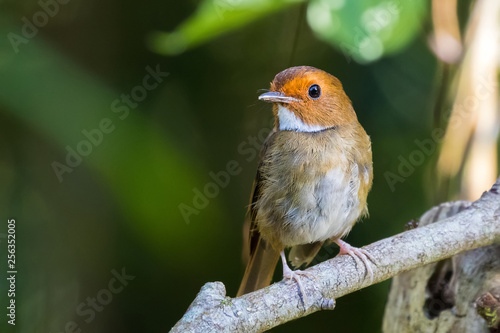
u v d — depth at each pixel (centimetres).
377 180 1151
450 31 938
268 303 676
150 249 1045
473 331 771
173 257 1070
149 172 986
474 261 791
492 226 745
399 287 853
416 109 1149
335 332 1159
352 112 884
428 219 859
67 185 1105
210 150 1159
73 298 1100
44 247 1095
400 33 755
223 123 1170
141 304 1120
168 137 1021
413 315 832
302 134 849
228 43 1169
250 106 1172
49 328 1080
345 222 844
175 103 1154
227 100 1174
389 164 1148
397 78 1156
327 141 836
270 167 851
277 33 1164
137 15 1143
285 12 1156
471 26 931
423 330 821
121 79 1130
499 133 959
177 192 993
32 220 1097
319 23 738
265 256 919
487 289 760
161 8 1147
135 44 1143
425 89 1147
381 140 1155
